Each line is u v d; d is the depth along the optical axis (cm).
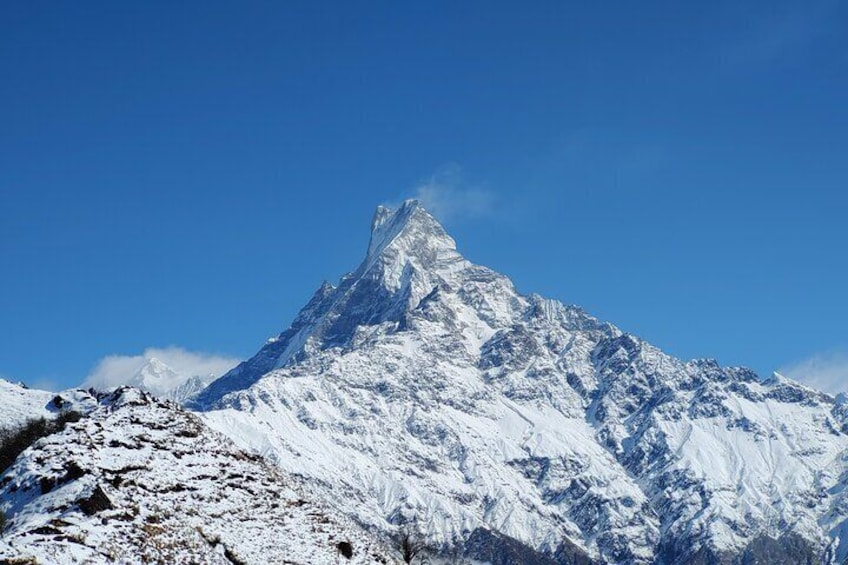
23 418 15200
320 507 13288
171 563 10181
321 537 12369
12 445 14162
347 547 12381
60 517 10225
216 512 11838
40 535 9556
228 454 13400
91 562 9319
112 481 11356
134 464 11969
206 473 12575
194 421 13875
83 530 9881
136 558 9906
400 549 14775
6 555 8525
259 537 11700
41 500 10806
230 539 11375
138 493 11362
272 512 12400
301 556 11681
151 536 10438
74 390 16312
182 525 11025
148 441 12769
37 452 11819
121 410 13475
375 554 12756
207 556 10688
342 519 13412
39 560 8731
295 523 12394
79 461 11456
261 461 13788
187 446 13038
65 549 9312
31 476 11325
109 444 12350
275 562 11306
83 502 10488
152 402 13975
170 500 11538
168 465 12350
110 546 9812
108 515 10450
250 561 11112
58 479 11162
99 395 16412
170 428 13300
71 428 12481
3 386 16438
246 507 12256
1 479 11488
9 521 10506
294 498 12975
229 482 12656
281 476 13650
